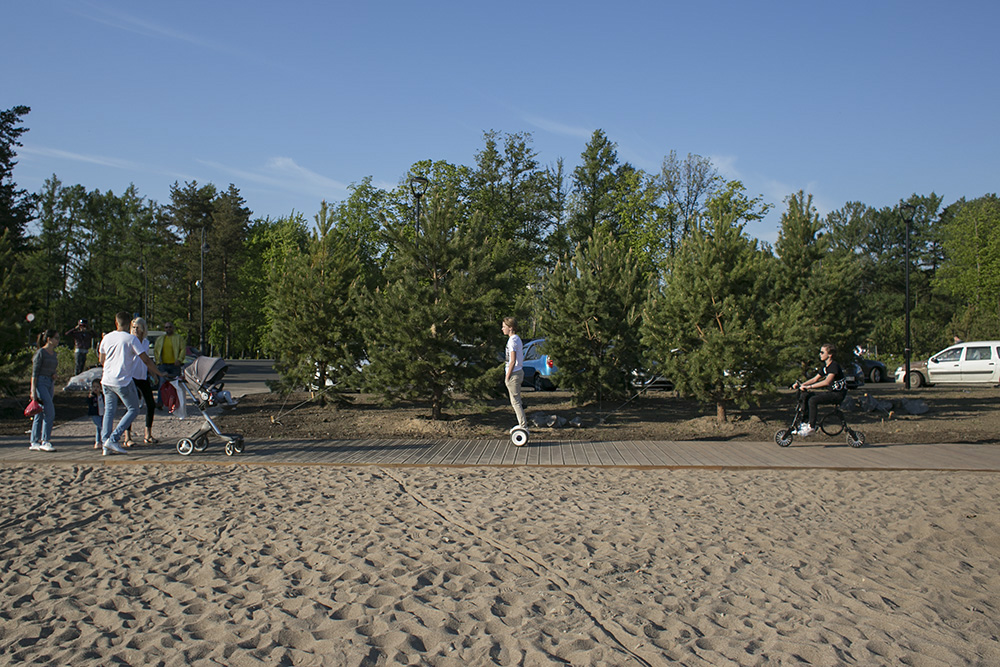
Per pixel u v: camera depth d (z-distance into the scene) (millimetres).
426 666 3836
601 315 17250
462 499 7969
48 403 11203
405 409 17531
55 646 4051
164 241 71812
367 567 5480
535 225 51562
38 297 17250
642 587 5113
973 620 4543
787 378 13891
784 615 4602
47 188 67125
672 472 9688
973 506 7570
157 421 14859
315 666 3828
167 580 5203
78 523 6848
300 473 9555
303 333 16969
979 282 50469
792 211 21375
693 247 15227
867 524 6883
